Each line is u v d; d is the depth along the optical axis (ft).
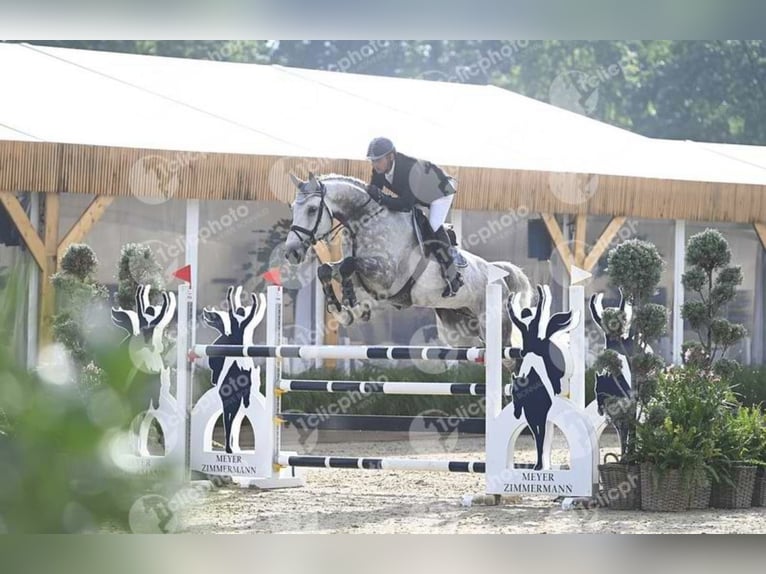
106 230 49.85
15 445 4.42
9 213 46.80
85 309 34.76
